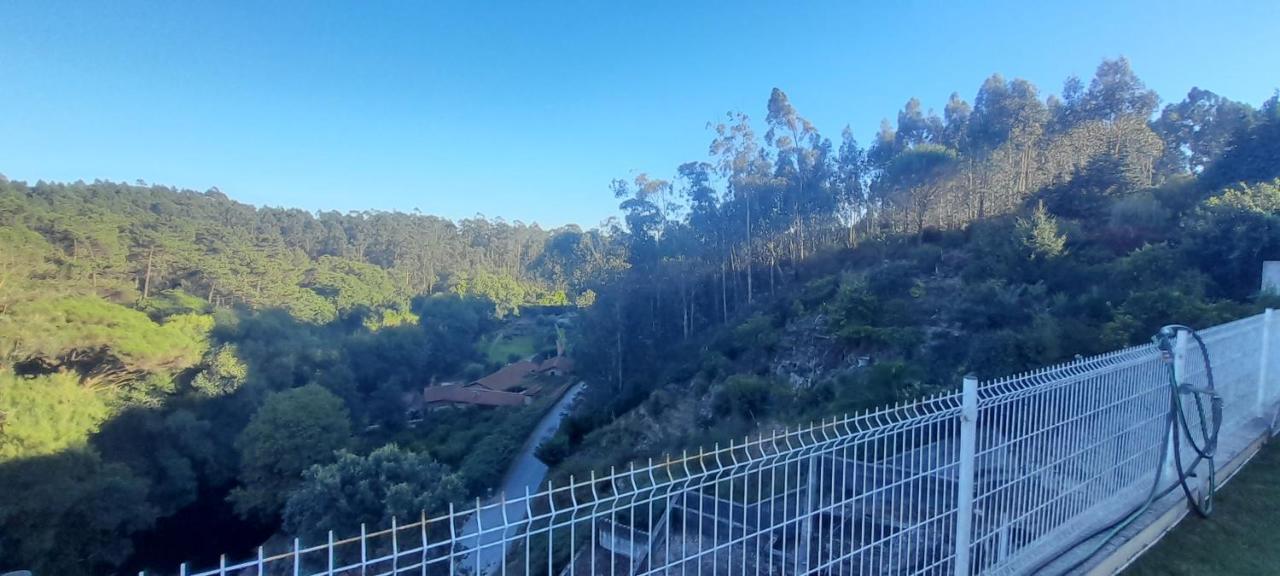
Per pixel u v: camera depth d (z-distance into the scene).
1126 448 4.38
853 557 2.68
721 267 39.47
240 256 47.09
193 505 24.17
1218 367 5.57
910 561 3.01
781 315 28.67
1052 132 36.62
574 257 58.31
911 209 35.81
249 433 23.94
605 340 35.00
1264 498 4.86
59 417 20.00
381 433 33.69
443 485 16.09
